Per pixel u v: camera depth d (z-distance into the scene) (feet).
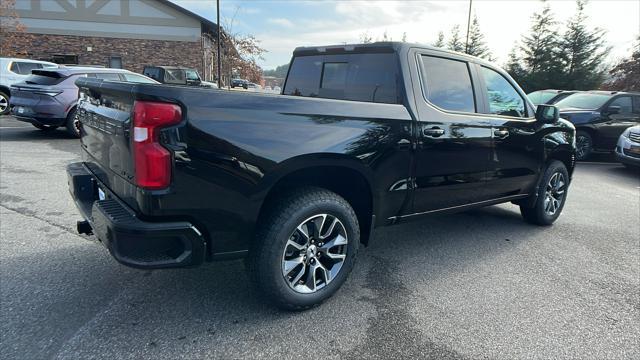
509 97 14.20
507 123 13.48
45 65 43.09
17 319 8.72
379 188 10.26
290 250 9.14
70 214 15.16
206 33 91.25
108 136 8.58
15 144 27.99
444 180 11.81
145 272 11.03
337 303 10.00
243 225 8.37
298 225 8.91
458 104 12.19
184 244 7.77
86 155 10.85
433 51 11.71
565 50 98.02
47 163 22.98
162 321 8.92
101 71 31.83
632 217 18.35
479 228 16.08
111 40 81.97
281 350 8.16
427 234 15.21
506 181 14.02
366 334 8.79
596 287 11.35
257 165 8.21
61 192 17.78
